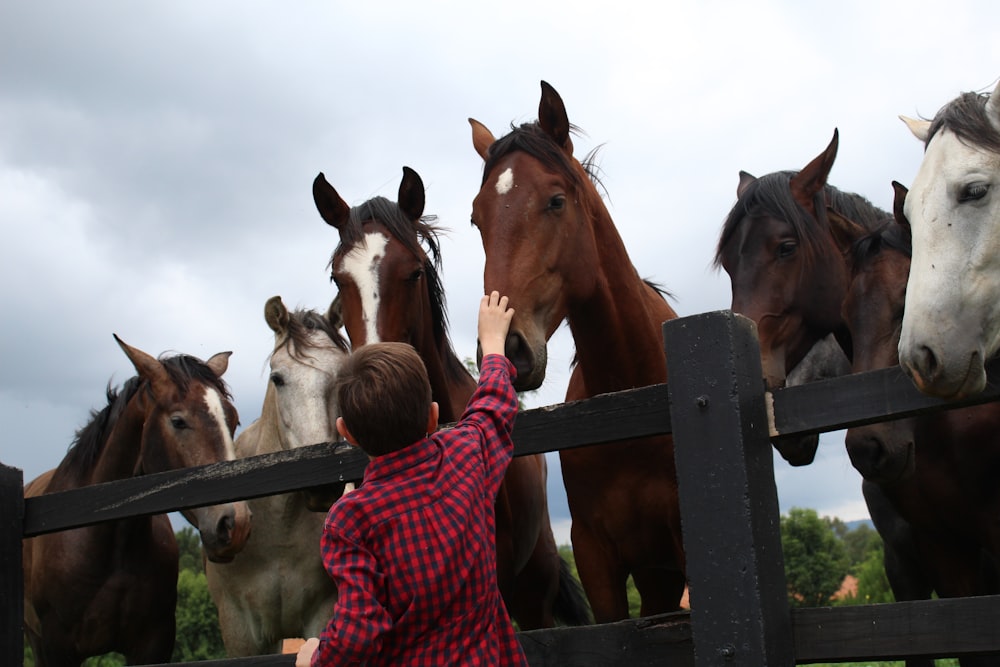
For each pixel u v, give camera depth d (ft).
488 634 6.44
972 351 8.21
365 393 6.41
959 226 8.62
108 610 18.01
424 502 6.31
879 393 7.35
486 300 8.42
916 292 8.50
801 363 15.55
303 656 6.55
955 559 13.37
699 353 7.68
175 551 19.21
